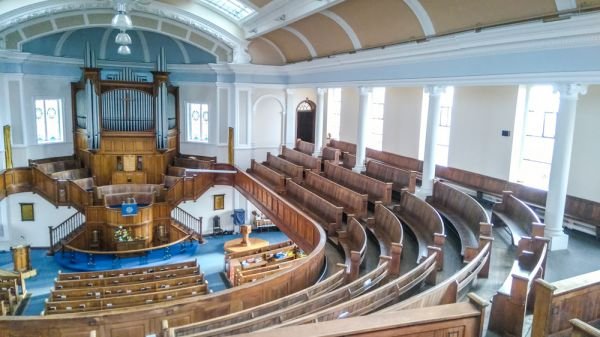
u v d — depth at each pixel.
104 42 17.14
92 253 15.15
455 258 8.02
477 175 12.27
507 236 9.05
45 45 15.89
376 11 10.02
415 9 9.05
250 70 17.50
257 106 18.39
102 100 16.62
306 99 20.47
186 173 17.20
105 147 17.03
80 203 15.89
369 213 11.32
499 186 11.49
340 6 10.58
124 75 17.72
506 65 7.82
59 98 16.92
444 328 3.78
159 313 6.80
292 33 14.33
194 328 5.53
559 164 7.60
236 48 16.64
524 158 11.38
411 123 14.91
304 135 20.81
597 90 9.35
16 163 15.73
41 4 12.73
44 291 13.08
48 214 16.48
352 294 6.27
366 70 12.44
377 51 11.30
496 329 5.06
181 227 17.33
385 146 16.31
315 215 11.55
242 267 13.28
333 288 7.18
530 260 6.19
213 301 7.11
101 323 6.57
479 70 8.45
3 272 12.98
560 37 6.70
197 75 18.22
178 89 18.45
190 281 11.69
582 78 6.52
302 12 10.46
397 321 3.60
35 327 6.38
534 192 10.44
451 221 9.34
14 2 12.45
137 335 6.76
